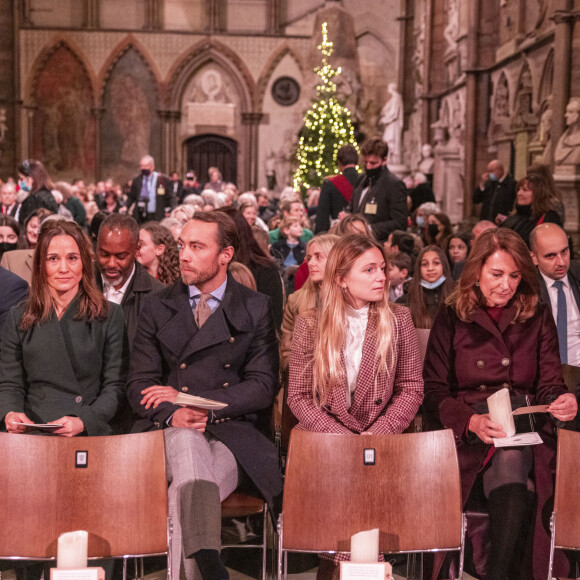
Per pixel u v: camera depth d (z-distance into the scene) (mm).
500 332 3838
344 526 3107
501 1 17078
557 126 12055
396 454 3129
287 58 30453
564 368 4152
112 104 30094
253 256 5629
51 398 3693
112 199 19656
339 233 5215
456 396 3881
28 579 3830
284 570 3125
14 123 28672
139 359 3764
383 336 3582
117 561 4102
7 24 28203
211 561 3195
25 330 3713
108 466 3076
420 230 10898
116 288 4648
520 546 3633
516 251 3750
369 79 29469
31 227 7035
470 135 18078
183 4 30266
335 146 23859
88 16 29672
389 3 29156
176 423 3531
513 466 3525
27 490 3037
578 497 3131
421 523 3111
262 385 3715
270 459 3617
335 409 3568
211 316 3738
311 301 4668
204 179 30922
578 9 11773
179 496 3281
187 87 30469
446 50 21672
